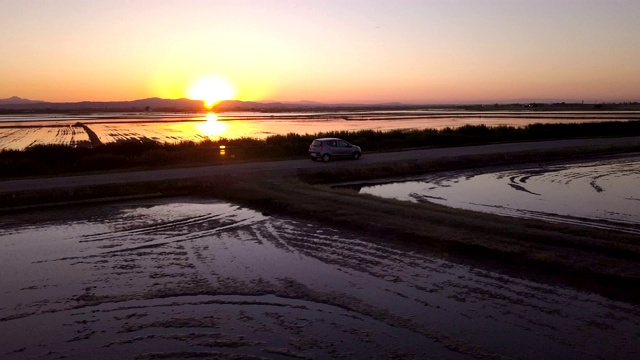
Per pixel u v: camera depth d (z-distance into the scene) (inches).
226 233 651.5
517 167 1338.6
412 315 378.3
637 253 472.7
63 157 1360.7
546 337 337.4
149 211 799.1
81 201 871.7
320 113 6855.3
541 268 466.0
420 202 863.1
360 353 320.2
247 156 1406.3
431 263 500.1
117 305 411.5
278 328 361.4
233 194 904.9
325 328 359.6
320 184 1065.5
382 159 1365.7
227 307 403.9
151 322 376.2
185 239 623.8
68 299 427.2
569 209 783.7
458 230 590.9
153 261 533.3
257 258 537.0
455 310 385.4
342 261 517.7
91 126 3496.6
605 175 1170.0
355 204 761.6
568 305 388.8
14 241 625.0
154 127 3356.3
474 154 1454.2
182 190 967.0
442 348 324.8
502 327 354.0
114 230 675.4
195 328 364.2
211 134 2618.1
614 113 4945.9
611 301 393.4
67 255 560.1
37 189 904.3
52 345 340.8
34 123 3951.8
